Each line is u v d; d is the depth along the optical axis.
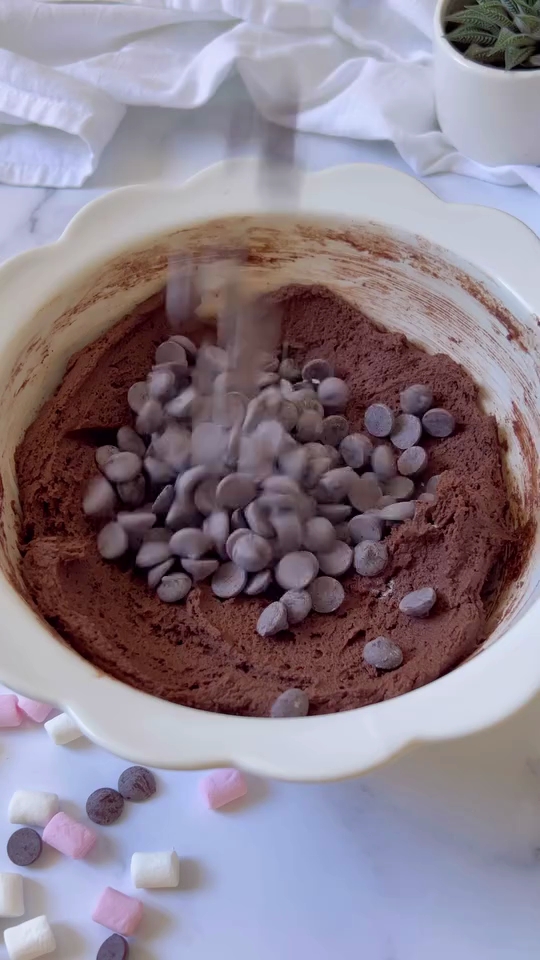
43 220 0.80
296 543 0.63
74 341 0.68
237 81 0.83
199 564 0.63
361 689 0.58
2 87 0.81
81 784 0.61
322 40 0.83
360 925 0.58
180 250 0.69
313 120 0.82
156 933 0.58
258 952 0.57
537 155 0.79
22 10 0.83
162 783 0.61
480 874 0.59
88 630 0.59
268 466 0.65
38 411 0.67
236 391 0.68
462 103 0.77
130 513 0.65
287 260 0.70
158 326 0.70
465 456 0.67
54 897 0.59
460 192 0.81
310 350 0.72
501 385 0.67
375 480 0.66
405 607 0.61
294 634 0.62
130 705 0.54
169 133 0.83
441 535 0.63
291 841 0.60
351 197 0.68
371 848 0.59
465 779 0.61
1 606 0.56
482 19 0.77
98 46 0.85
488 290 0.66
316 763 0.52
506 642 0.55
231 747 0.52
